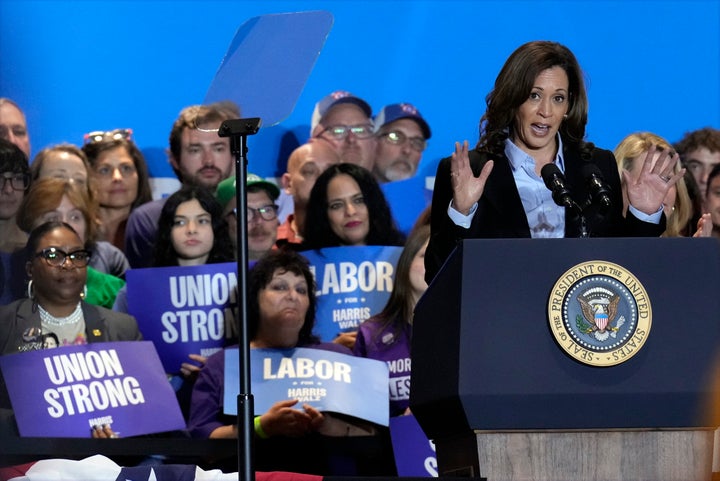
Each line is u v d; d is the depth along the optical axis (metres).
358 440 18.06
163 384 18.06
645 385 7.94
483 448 7.93
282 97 9.65
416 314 8.98
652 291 8.12
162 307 18.72
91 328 18.30
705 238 8.23
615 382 7.93
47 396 17.31
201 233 18.95
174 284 18.77
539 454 7.93
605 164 11.09
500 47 19.47
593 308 7.98
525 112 11.11
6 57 18.72
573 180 10.88
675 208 16.55
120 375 17.83
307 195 19.17
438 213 10.90
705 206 19.41
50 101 18.80
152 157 18.97
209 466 17.72
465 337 7.95
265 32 9.97
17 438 16.89
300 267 18.41
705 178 19.42
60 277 18.20
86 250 18.44
